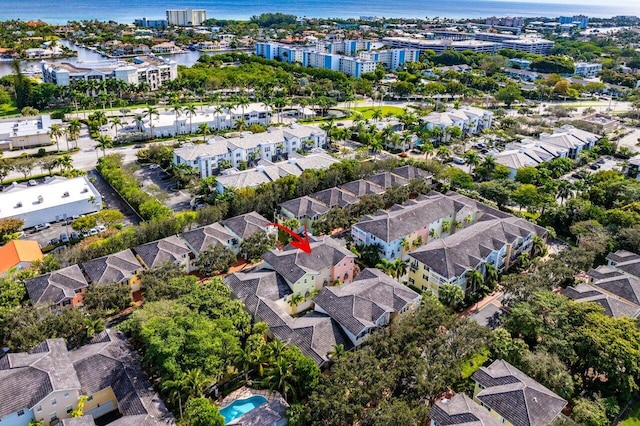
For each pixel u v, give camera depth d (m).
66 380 68.19
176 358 71.81
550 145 189.75
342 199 132.88
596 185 147.12
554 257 105.38
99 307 88.69
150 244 106.69
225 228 117.44
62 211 131.50
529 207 141.75
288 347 78.62
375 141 186.00
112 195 146.75
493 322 93.31
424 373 70.12
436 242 108.56
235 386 77.31
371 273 97.94
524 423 64.12
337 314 84.88
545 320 84.25
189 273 107.94
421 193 146.75
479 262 102.44
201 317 78.38
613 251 114.44
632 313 88.69
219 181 142.00
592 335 77.50
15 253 105.19
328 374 74.44
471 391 76.00
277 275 97.75
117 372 72.69
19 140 187.50
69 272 95.50
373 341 76.00
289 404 70.81
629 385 73.44
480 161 170.12
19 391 65.12
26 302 88.25
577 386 77.19
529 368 75.12
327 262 100.62
